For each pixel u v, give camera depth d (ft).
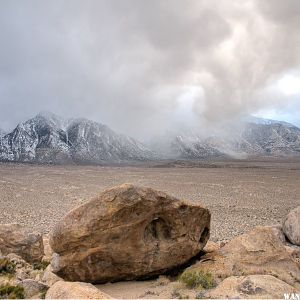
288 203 221.66
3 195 266.16
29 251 77.92
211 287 51.19
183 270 60.90
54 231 54.19
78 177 455.22
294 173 528.22
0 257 69.46
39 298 46.80
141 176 469.16
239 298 44.11
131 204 53.67
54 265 54.54
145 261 56.70
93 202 53.47
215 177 454.81
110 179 419.13
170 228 59.26
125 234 54.34
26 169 654.53
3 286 49.06
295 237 76.38
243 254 60.75
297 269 58.49
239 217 167.12
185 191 290.76
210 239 111.24
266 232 63.57
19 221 156.66
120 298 48.47
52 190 301.43
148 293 50.55
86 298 42.11
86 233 52.47
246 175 491.72
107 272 55.42
